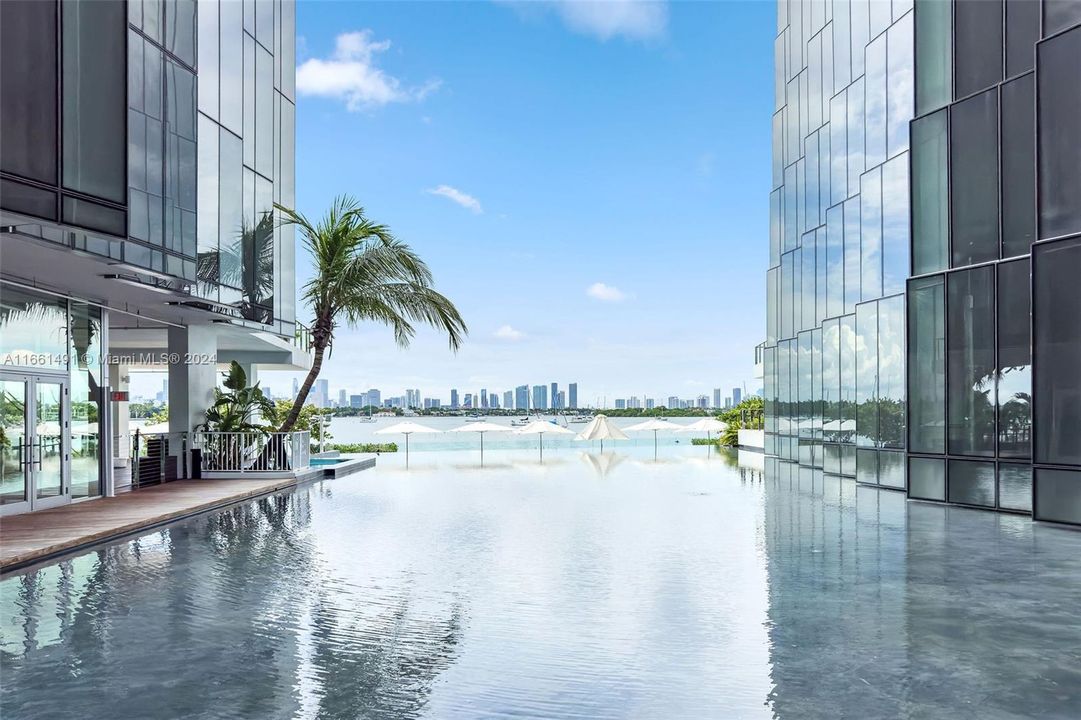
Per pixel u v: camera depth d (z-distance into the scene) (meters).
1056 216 11.88
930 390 15.03
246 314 19.25
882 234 18.64
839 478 20.92
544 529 11.69
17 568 8.93
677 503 14.98
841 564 8.94
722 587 7.80
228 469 19.86
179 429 19.48
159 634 6.24
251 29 19.83
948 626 6.36
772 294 30.81
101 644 5.98
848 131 21.39
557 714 4.57
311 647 5.88
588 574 8.44
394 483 19.72
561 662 5.51
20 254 11.40
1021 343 13.08
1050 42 12.01
